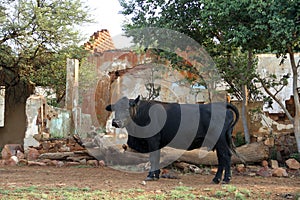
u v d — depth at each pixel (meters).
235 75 12.09
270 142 11.48
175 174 9.95
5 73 17.19
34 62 16.75
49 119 13.26
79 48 16.47
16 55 16.16
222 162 8.60
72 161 11.83
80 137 11.98
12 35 15.80
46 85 17.62
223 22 10.09
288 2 8.87
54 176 9.40
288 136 11.77
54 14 16.25
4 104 17.66
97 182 8.47
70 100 13.38
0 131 17.58
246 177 9.66
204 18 10.59
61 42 16.27
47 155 11.92
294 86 11.11
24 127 17.41
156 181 8.68
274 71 16.38
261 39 9.96
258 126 12.61
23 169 10.73
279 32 8.85
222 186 7.90
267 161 11.12
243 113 12.12
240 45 10.34
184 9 11.59
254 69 12.67
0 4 15.62
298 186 8.21
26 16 15.70
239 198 6.70
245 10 9.46
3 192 6.98
